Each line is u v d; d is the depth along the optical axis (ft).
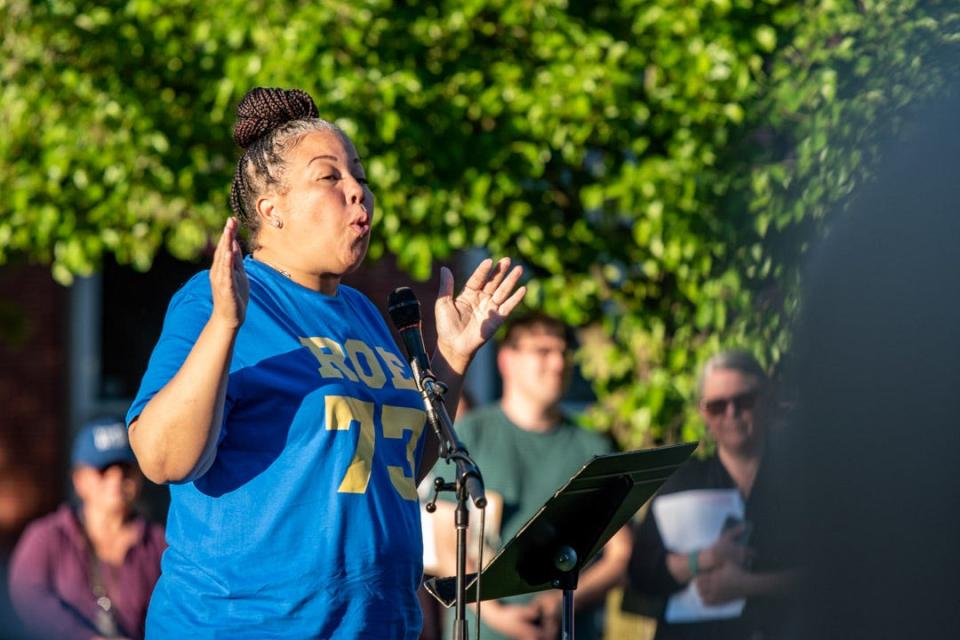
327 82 27.89
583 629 27.55
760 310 25.35
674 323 30.42
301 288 14.53
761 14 27.96
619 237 30.71
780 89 27.27
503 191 28.96
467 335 16.05
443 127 28.58
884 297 9.61
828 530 9.75
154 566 27.96
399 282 45.75
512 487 27.55
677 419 29.94
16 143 30.14
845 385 9.69
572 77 28.09
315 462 13.60
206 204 30.35
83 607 27.37
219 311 12.58
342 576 13.58
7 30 30.01
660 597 24.52
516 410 28.30
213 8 28.81
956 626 9.30
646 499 15.93
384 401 14.30
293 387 13.71
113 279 49.80
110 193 30.50
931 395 9.41
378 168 28.09
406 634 14.14
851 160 21.03
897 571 9.47
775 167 26.23
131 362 49.83
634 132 29.12
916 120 10.28
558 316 29.58
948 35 21.88
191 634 13.60
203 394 12.66
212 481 13.65
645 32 29.09
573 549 15.23
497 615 26.99
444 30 29.01
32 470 49.37
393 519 13.94
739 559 23.95
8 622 27.32
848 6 26.99
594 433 28.53
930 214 9.59
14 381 49.44
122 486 27.81
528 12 28.71
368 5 28.37
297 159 14.48
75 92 29.71
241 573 13.52
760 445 24.22
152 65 30.14
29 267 49.37
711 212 27.53
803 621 9.97
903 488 9.46
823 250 10.19
